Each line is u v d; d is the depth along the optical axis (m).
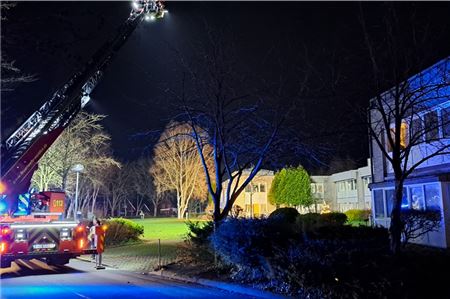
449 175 16.73
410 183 18.45
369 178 50.91
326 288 8.75
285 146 14.23
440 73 12.95
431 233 17.02
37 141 12.85
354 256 9.12
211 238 12.46
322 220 22.39
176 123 15.19
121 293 10.70
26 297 10.27
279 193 49.62
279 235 11.17
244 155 14.99
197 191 53.41
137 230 25.11
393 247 9.66
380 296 8.09
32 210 14.08
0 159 12.44
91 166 36.62
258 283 10.50
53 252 13.94
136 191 75.12
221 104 13.79
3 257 12.99
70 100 13.12
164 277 13.29
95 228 15.14
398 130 10.03
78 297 10.26
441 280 8.63
